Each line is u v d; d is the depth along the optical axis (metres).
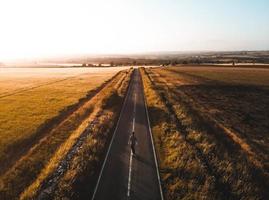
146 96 51.34
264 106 45.81
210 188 15.76
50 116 35.06
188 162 19.33
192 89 62.22
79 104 44.88
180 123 30.59
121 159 20.70
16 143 24.81
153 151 22.30
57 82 80.69
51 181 17.20
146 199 15.24
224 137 26.38
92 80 86.25
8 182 17.48
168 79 84.44
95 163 19.75
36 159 21.14
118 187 16.52
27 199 15.19
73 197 15.16
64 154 21.53
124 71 129.62
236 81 75.56
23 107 41.12
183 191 15.77
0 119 33.53
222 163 19.05
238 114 39.31
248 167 18.70
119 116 35.00
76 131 28.09
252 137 28.58
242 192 15.46
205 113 37.28
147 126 30.11
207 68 139.75
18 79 92.56
